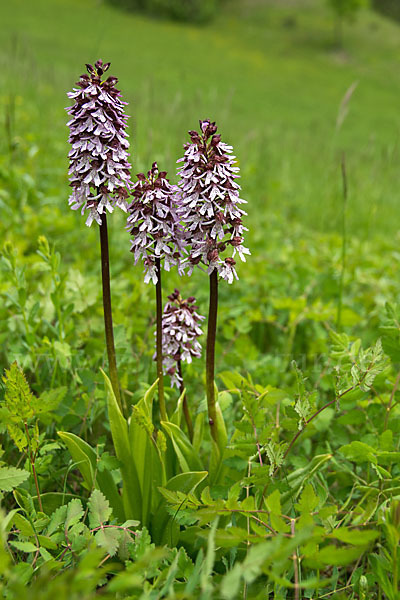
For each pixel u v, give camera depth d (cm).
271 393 255
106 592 222
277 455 241
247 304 509
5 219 575
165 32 5766
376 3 8912
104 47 4300
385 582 213
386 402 324
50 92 1277
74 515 226
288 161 1130
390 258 718
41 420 299
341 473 306
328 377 356
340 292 429
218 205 227
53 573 226
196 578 188
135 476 259
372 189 870
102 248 242
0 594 193
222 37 6203
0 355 390
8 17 4741
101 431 348
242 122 1905
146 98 1046
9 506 289
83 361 368
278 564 181
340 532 191
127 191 234
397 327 301
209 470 265
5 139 804
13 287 412
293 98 4050
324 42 6309
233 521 261
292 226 822
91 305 425
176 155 771
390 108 4294
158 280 249
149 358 371
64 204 659
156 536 261
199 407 285
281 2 7275
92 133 224
